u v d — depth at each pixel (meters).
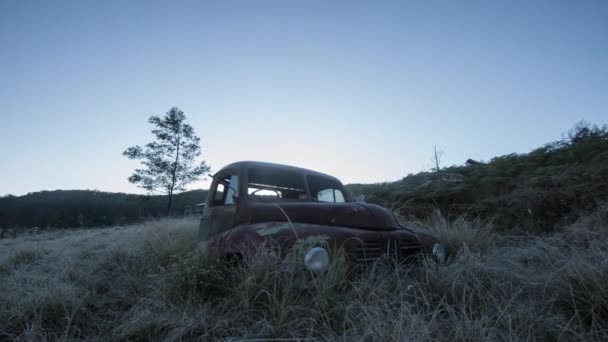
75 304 3.09
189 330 2.45
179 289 2.97
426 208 8.59
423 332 2.12
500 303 2.66
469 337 2.16
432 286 2.99
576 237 4.54
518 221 6.72
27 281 3.71
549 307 2.65
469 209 7.73
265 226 3.28
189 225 7.29
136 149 23.33
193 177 23.80
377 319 2.30
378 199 10.10
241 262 3.18
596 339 2.24
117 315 3.02
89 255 5.95
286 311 2.45
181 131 24.22
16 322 2.81
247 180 4.07
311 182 4.57
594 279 2.63
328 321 2.40
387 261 3.16
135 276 4.30
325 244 2.95
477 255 3.74
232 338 2.29
